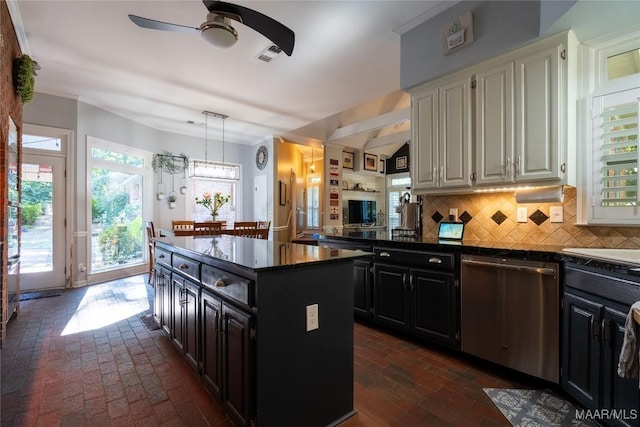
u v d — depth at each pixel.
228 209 7.14
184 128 6.13
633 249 2.01
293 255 1.77
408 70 2.86
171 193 6.26
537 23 2.11
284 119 5.52
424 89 2.82
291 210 7.46
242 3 2.46
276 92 4.27
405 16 2.66
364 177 8.95
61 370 2.21
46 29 2.83
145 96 4.46
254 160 7.41
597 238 2.21
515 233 2.64
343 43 3.05
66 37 2.96
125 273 5.38
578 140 2.21
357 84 4.01
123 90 4.25
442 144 2.69
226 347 1.63
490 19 2.34
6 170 2.67
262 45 3.08
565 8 1.87
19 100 3.21
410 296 2.66
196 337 2.00
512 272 2.10
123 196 5.42
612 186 2.10
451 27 2.54
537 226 2.51
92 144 4.79
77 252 4.62
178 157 6.37
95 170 4.91
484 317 2.23
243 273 1.51
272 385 1.45
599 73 2.16
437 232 3.19
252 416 1.43
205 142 6.79
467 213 2.96
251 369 1.42
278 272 1.47
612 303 1.54
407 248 2.69
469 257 2.31
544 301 1.96
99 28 2.81
